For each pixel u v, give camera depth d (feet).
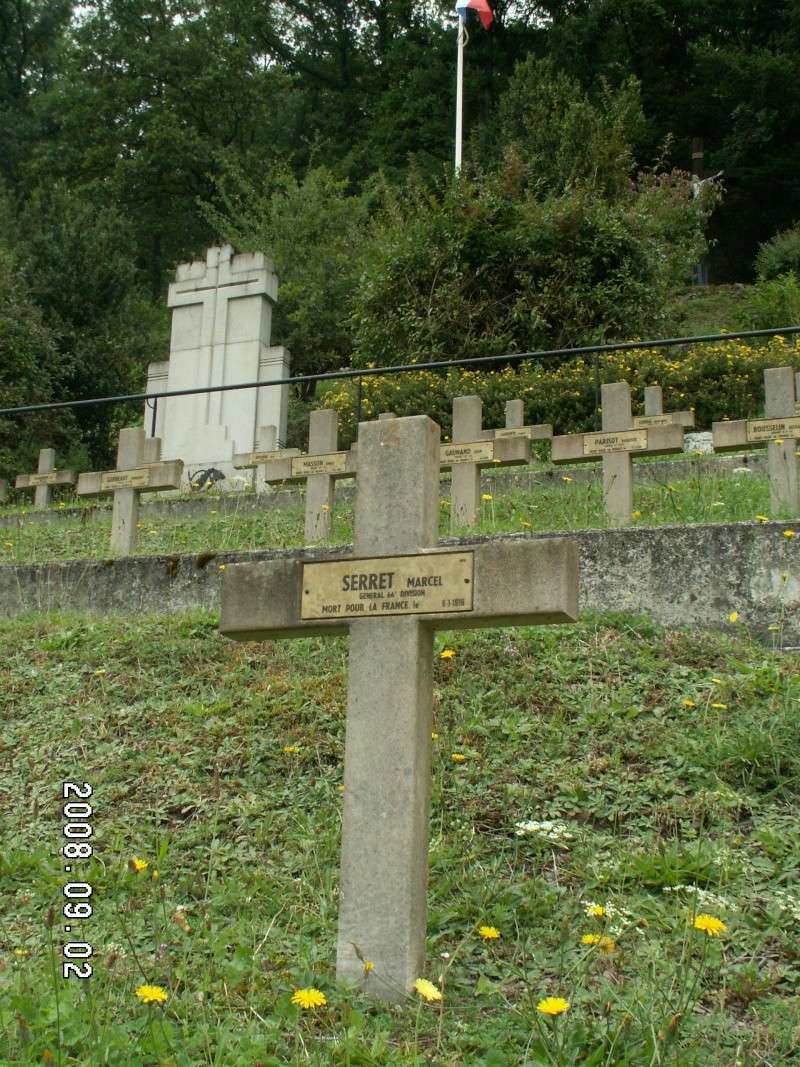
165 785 21.29
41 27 157.58
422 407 56.34
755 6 129.08
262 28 149.69
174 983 14.37
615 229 67.05
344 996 13.91
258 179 134.82
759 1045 12.64
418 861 14.70
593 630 25.72
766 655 24.23
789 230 116.47
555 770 20.20
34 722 24.71
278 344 94.94
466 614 15.07
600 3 127.03
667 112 128.57
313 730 22.58
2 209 101.96
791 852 17.04
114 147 139.03
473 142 112.88
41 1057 12.25
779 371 38.11
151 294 132.46
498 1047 12.61
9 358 78.23
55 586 34.01
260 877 17.42
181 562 32.65
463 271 66.33
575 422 54.39
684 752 20.29
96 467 86.12
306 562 16.14
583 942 14.20
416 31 144.25
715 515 34.63
